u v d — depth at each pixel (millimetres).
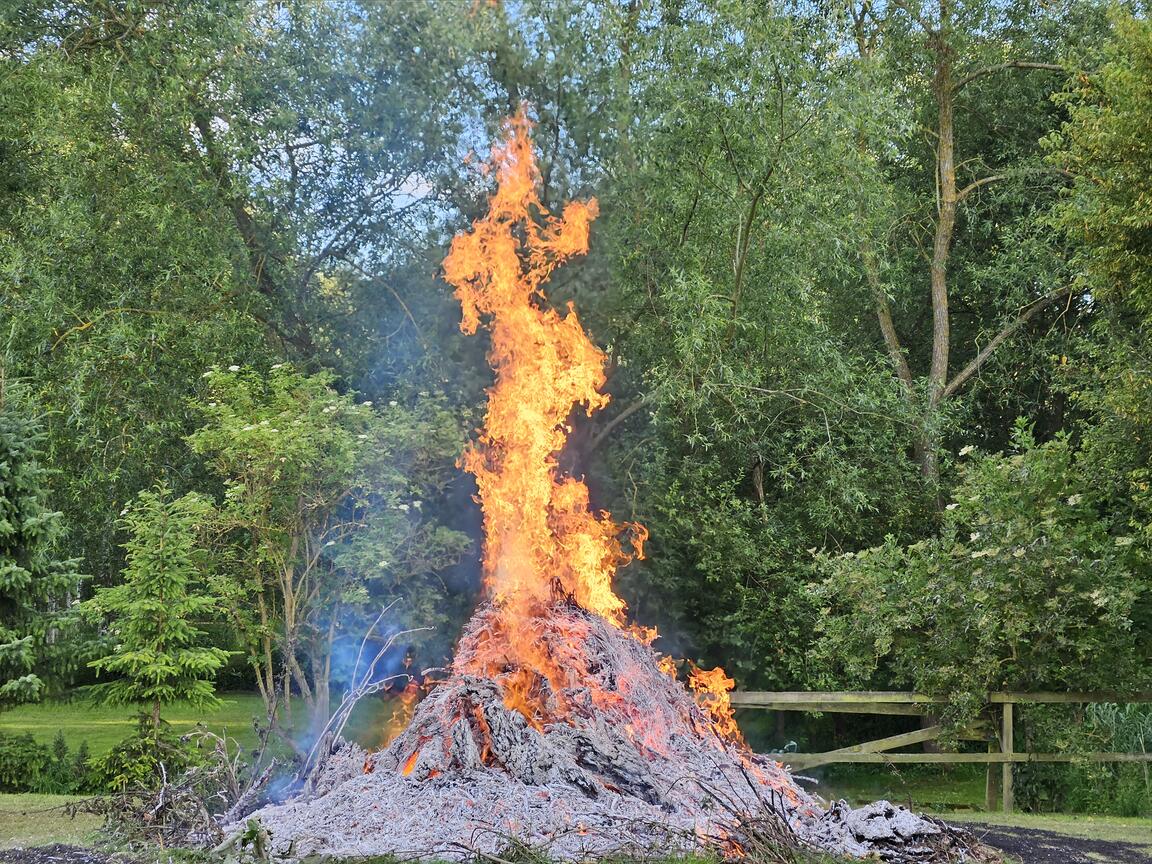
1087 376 12773
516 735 6977
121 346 11898
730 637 12953
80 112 12383
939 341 15688
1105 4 15430
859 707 10641
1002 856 6516
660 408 12227
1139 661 10039
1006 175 15516
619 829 6199
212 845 6344
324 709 11062
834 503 13305
